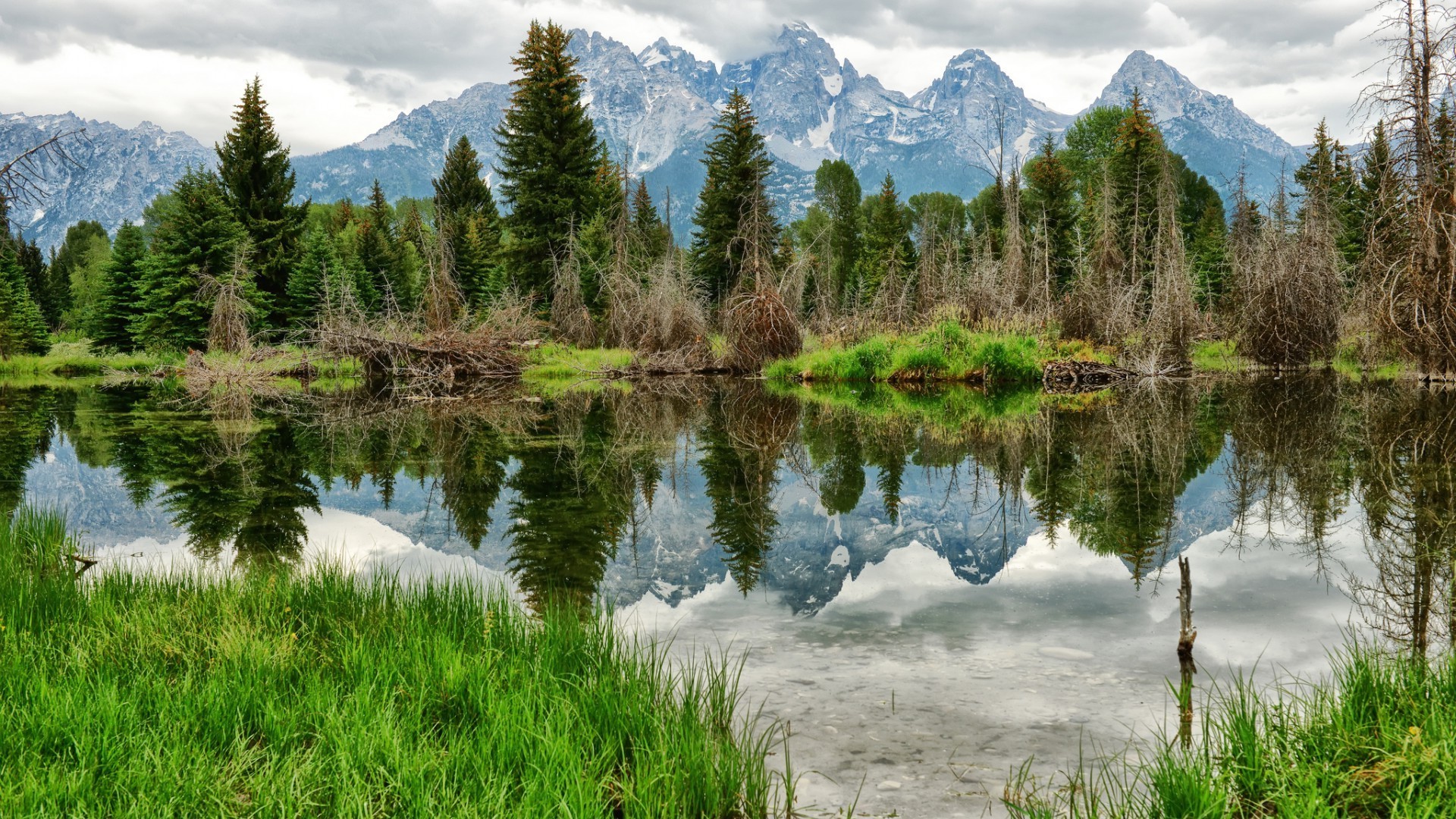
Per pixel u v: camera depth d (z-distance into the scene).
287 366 34.53
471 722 3.99
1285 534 8.45
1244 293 28.03
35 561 7.30
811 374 31.36
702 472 12.75
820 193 74.44
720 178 48.31
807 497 10.94
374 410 22.08
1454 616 5.89
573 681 4.43
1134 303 30.20
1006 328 30.72
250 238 41.44
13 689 4.09
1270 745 3.71
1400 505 9.40
